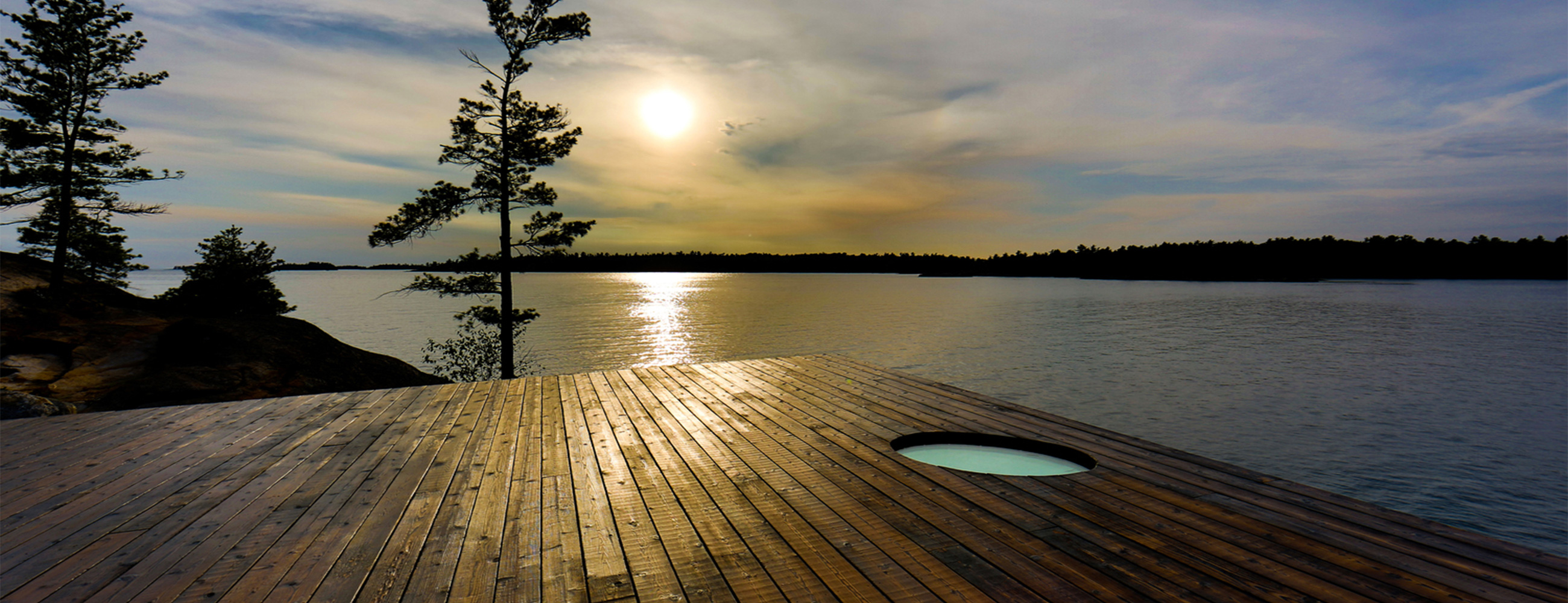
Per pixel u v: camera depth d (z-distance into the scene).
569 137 15.92
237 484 3.46
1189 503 3.05
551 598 2.17
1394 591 2.12
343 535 2.75
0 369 9.60
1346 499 3.06
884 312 67.56
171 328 12.23
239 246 19.16
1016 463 4.08
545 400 5.74
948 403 5.49
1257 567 2.33
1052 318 59.41
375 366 13.64
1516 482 15.59
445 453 4.06
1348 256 170.38
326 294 123.19
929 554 2.51
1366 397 25.03
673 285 194.12
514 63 15.28
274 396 10.66
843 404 5.47
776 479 3.48
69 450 4.16
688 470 3.67
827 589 2.22
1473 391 26.36
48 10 15.25
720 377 6.83
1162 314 64.81
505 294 15.70
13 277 14.72
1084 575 2.30
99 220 17.30
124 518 2.96
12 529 2.81
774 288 159.38
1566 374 30.23
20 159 15.75
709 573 2.36
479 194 15.46
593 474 3.60
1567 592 2.08
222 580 2.31
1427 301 83.94
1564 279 152.88
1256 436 19.47
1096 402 23.98
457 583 2.29
